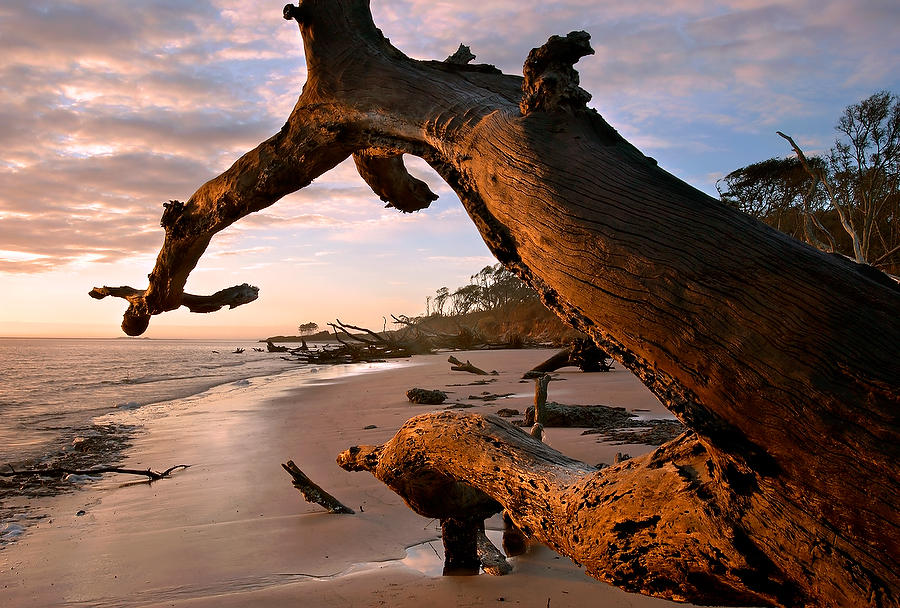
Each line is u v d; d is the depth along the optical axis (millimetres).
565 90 1692
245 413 13383
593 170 1578
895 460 1092
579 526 1853
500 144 1738
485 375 21031
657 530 1596
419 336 49156
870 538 1139
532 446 2365
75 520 5539
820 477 1187
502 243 1794
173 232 2793
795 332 1229
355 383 20859
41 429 11500
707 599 1632
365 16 2363
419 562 3924
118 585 3912
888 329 1184
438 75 2158
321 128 2258
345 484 6145
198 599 3494
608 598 2971
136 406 15656
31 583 4016
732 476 1370
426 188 3066
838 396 1160
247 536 4695
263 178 2455
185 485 6684
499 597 3033
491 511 3230
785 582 1373
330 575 3805
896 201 24297
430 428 2668
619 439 7086
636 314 1412
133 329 3461
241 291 3395
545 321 66750
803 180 27000
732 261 1342
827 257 1365
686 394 1376
